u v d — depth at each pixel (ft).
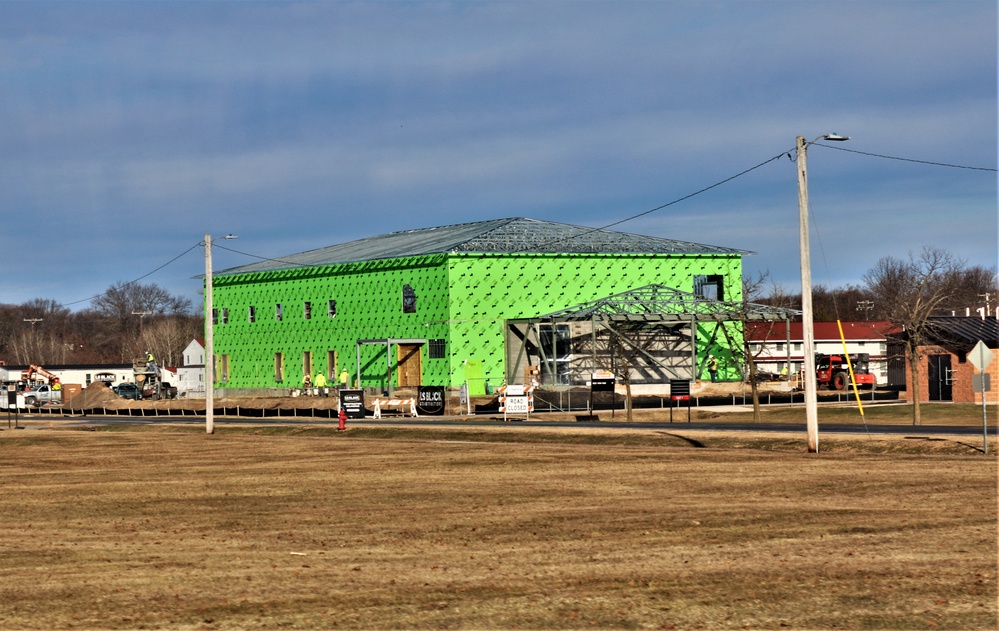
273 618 51.31
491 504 87.30
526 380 272.92
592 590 55.72
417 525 77.56
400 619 50.83
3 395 234.79
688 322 277.85
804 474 101.71
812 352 125.08
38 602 54.95
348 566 63.05
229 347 350.64
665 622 49.57
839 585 55.72
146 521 82.53
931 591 54.19
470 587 56.90
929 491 88.12
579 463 117.80
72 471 123.44
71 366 499.10
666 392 270.26
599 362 267.39
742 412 217.15
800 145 124.57
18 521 83.71
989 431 143.23
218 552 68.33
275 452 144.66
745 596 53.88
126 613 52.54
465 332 279.69
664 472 106.63
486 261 282.56
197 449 153.69
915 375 172.24
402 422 204.95
